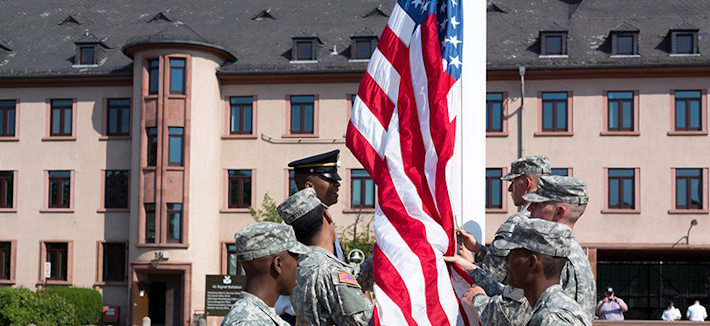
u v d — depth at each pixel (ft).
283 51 110.01
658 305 119.75
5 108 110.83
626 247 99.30
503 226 17.31
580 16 110.52
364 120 19.38
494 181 101.76
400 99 19.17
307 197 15.24
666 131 100.01
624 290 121.19
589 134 100.99
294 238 12.56
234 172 106.42
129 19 121.29
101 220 107.45
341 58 107.65
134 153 104.68
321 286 13.93
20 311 87.25
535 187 18.25
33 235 108.37
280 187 105.40
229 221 105.70
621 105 101.14
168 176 102.06
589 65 100.17
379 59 19.80
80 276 107.14
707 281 118.93
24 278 108.27
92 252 107.14
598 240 99.91
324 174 18.72
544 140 101.35
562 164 100.89
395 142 18.76
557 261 12.42
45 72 108.68
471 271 16.63
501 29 109.60
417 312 16.21
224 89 107.14
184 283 101.71
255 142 106.22
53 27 120.37
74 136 108.68
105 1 125.90
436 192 17.95
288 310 15.43
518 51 104.78
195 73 103.19
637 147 100.27
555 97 102.01
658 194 99.60
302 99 106.22
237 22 117.91
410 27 19.81
